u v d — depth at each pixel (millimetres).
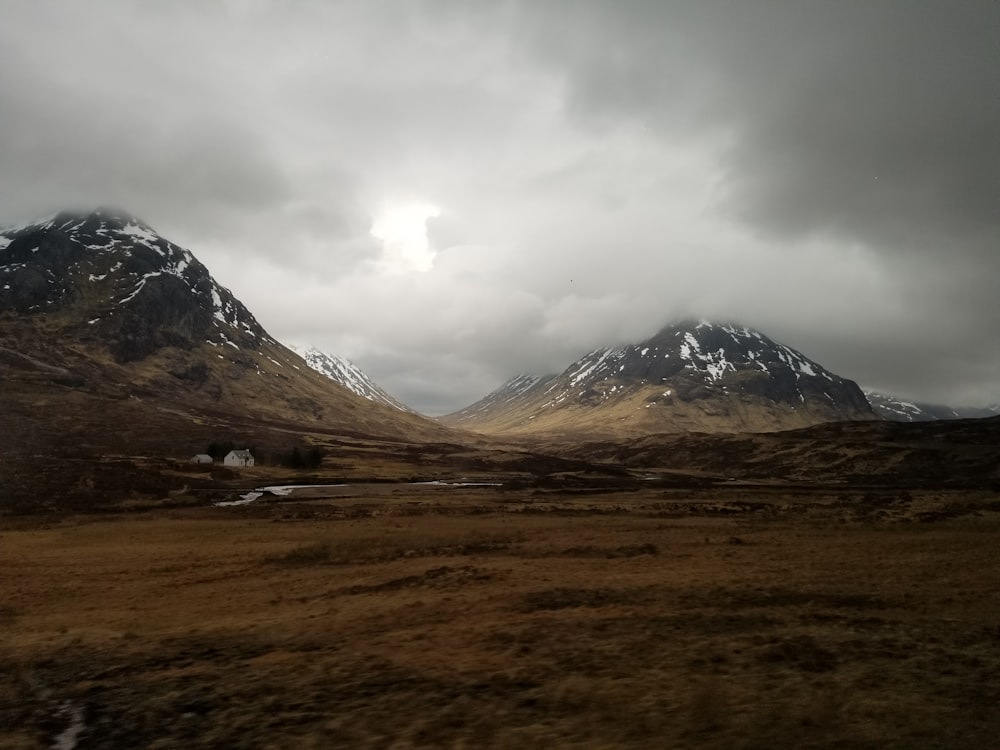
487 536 45469
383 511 67625
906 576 28312
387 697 15219
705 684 15234
